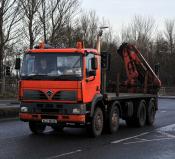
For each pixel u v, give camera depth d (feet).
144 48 259.80
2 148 39.86
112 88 65.46
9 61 123.44
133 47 71.77
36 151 38.65
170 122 71.72
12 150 38.88
